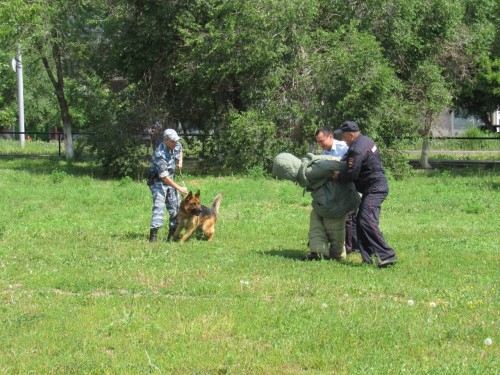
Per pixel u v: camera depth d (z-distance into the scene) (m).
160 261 10.02
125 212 15.83
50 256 10.42
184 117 28.22
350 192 9.93
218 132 26.48
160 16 25.22
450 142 40.34
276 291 8.09
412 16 25.09
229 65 24.06
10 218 15.02
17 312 7.23
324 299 7.72
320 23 25.52
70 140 33.16
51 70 35.06
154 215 11.72
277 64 24.34
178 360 5.82
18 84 40.66
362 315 7.02
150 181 11.88
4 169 27.23
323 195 9.90
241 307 7.34
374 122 23.52
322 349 6.07
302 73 24.47
